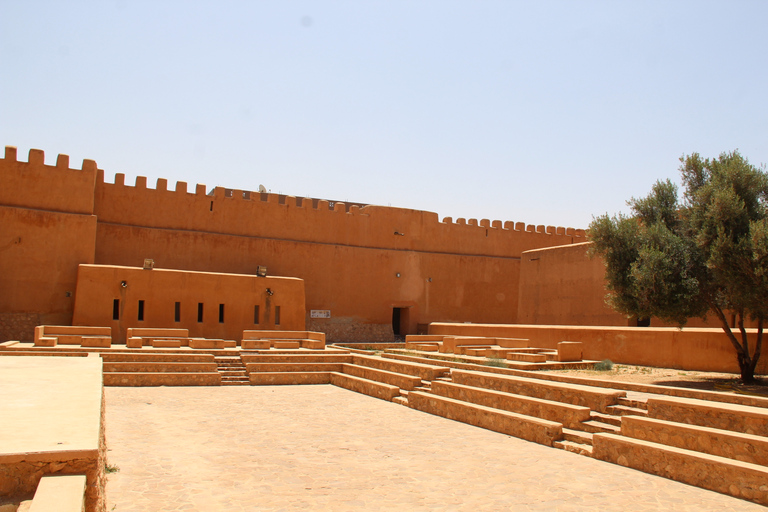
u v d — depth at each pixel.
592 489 8.41
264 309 26.83
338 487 8.56
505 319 38.22
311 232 32.66
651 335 16.62
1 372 10.77
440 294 36.22
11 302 24.45
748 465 8.04
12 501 4.34
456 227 37.28
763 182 13.49
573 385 12.52
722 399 10.58
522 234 39.41
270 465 9.71
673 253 14.12
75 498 4.07
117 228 27.75
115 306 24.00
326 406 15.70
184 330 22.34
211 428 12.55
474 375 14.68
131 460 9.68
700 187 14.31
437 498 8.09
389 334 34.34
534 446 11.16
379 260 34.47
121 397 16.09
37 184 25.52
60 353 18.33
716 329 15.34
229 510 7.44
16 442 4.88
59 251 25.42
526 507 7.70
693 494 8.12
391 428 12.89
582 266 25.56
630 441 9.61
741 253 12.39
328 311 32.66
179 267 28.98
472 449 10.93
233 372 19.98
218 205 30.28
